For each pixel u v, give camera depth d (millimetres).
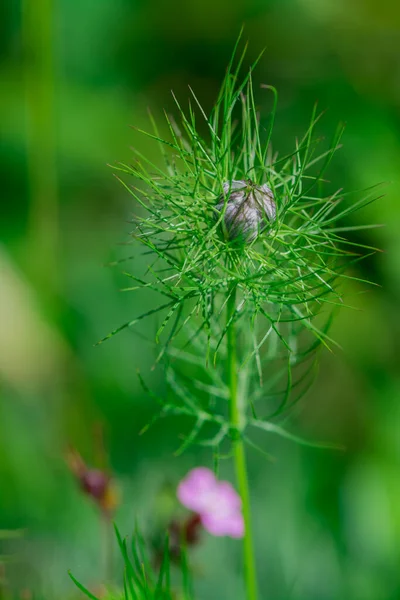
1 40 771
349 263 416
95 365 735
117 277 765
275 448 703
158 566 461
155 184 416
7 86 755
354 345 727
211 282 413
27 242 739
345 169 732
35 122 740
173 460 703
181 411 435
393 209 705
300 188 418
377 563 639
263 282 413
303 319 416
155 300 759
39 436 689
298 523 662
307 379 726
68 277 764
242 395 446
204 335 456
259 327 466
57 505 645
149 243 415
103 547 590
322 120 775
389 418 711
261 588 620
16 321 674
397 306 723
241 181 418
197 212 417
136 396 731
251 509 664
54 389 702
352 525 661
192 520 459
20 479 656
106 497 467
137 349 749
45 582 511
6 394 684
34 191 742
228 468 695
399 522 657
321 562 638
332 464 701
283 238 432
